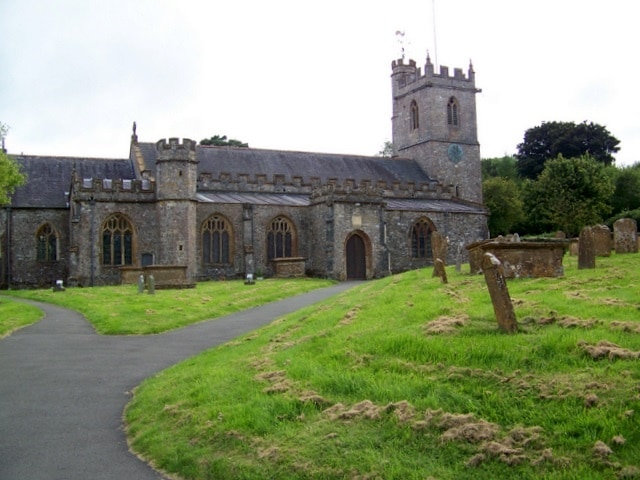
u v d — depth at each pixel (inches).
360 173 2684.5
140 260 2014.0
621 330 462.6
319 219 2126.0
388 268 2142.0
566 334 456.8
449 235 2377.0
